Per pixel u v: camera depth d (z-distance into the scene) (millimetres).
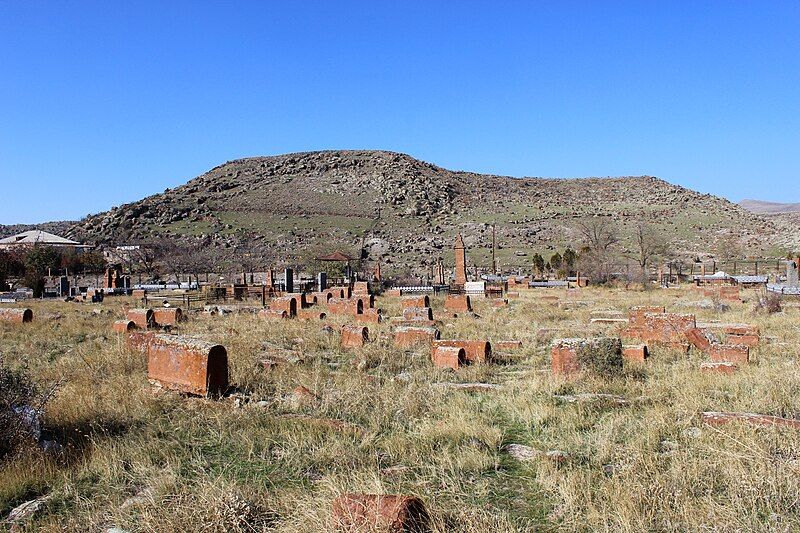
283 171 152125
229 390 9984
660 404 8477
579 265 54438
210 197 127625
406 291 40688
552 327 19719
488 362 12836
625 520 4793
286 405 9227
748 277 49062
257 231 101375
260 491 5855
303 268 69062
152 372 10344
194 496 5664
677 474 5660
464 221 110875
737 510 4902
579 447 6914
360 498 4684
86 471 6668
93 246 85812
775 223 110375
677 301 31297
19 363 13617
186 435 7820
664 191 146375
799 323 19406
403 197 126125
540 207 125625
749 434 6574
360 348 14734
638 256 75312
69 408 8594
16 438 7098
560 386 9898
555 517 5164
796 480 5254
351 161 156625
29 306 33688
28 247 72812
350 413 8797
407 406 8930
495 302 31531
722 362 11039
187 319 23688
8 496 6031
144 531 5141
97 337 18938
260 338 16953
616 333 17000
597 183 167625
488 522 4941
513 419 8359
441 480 6008
